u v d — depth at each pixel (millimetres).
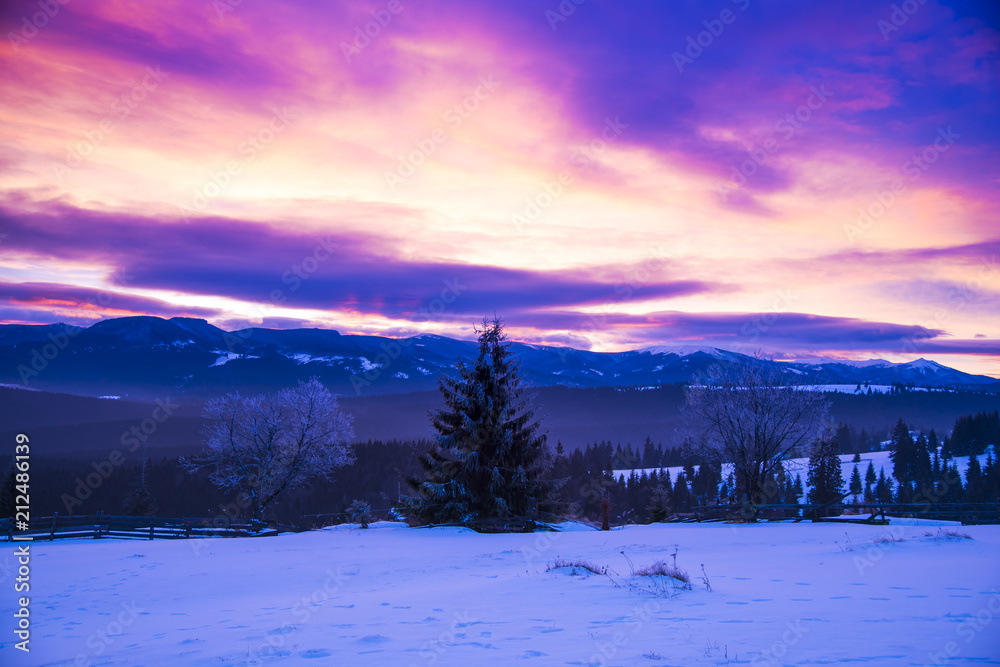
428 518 35781
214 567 20125
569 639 7691
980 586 10625
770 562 15734
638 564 16047
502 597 11461
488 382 36719
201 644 9039
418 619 9797
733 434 43594
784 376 43938
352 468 100688
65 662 8555
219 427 46375
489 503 34969
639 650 6867
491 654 7086
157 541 32938
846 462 162000
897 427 162875
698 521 40719
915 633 7184
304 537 32438
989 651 6258
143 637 10172
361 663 6965
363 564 19797
